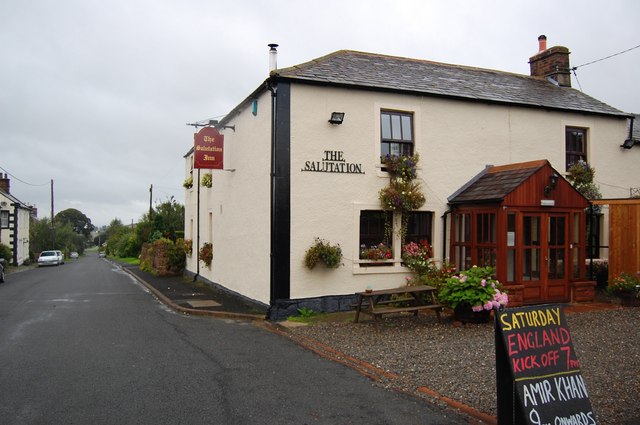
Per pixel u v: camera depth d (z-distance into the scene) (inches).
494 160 519.2
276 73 431.2
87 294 668.7
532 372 168.4
